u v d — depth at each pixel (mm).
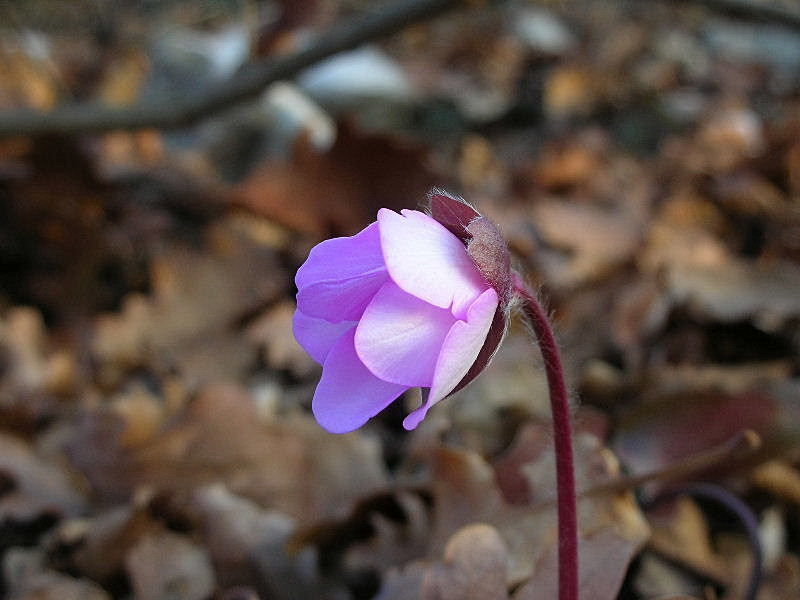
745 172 352
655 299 233
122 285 280
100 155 305
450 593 139
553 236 287
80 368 245
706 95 538
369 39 261
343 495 175
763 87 558
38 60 409
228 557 160
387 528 164
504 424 188
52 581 160
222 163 391
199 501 165
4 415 203
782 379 182
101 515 171
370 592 162
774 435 171
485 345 113
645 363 222
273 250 277
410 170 286
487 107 495
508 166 425
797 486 177
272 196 284
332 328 116
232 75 266
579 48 645
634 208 335
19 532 179
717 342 227
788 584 164
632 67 578
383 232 106
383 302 108
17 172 283
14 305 271
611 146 453
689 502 175
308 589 160
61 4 564
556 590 140
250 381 232
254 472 179
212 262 258
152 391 232
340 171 285
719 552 174
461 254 111
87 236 283
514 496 166
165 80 510
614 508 156
